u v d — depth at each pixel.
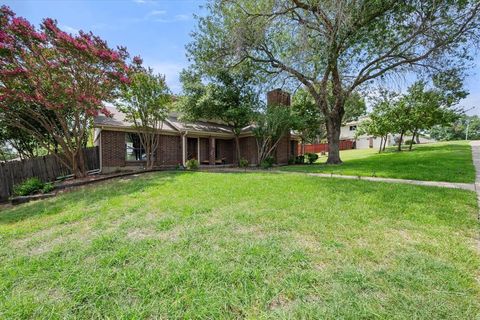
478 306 1.57
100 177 8.60
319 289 1.77
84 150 10.63
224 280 1.90
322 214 3.52
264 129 13.16
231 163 16.78
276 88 14.67
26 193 6.57
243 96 13.91
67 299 1.75
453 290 1.73
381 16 9.84
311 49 10.41
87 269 2.16
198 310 1.59
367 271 2.00
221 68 12.70
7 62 6.98
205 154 15.63
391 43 10.49
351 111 22.61
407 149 19.34
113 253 2.45
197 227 3.11
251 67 13.21
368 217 3.37
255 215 3.52
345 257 2.24
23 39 6.82
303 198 4.51
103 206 4.39
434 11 8.80
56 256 2.46
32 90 7.64
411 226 3.01
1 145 11.03
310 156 15.97
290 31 10.95
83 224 3.52
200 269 2.06
